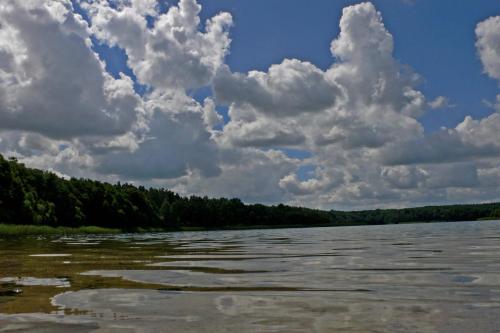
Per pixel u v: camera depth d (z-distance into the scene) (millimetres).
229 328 4957
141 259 14273
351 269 10445
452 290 7148
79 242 31797
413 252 16016
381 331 4742
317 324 5062
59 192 96688
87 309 6023
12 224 74625
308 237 39719
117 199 113812
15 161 93688
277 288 7625
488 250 16375
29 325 5195
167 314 5672
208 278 9016
